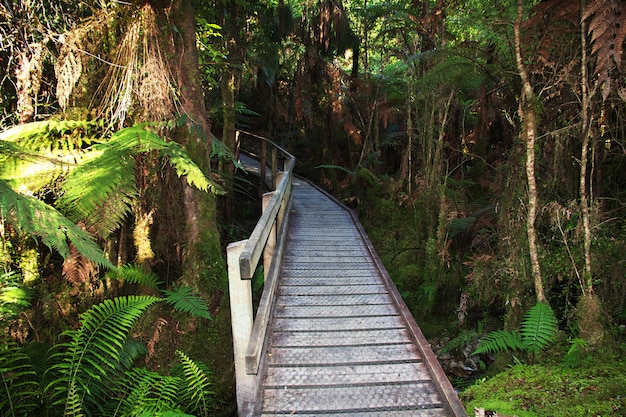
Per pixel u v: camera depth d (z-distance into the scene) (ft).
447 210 17.89
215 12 21.83
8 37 13.11
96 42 13.29
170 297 12.51
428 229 20.11
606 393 8.54
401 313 12.48
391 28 26.61
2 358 9.28
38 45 13.10
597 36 8.57
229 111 25.75
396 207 23.29
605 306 11.05
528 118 11.11
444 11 19.49
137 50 12.56
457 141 22.71
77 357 9.71
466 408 9.29
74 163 11.86
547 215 12.29
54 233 8.59
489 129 21.13
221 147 15.24
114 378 10.87
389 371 9.68
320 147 36.88
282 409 8.38
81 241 9.16
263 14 27.68
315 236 20.75
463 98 22.61
